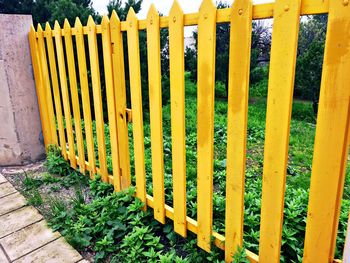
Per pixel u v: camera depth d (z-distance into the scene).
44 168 3.75
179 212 2.22
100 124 2.92
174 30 1.88
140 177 2.54
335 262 1.51
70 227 2.48
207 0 1.63
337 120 1.31
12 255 2.25
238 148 1.71
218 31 8.59
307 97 7.43
